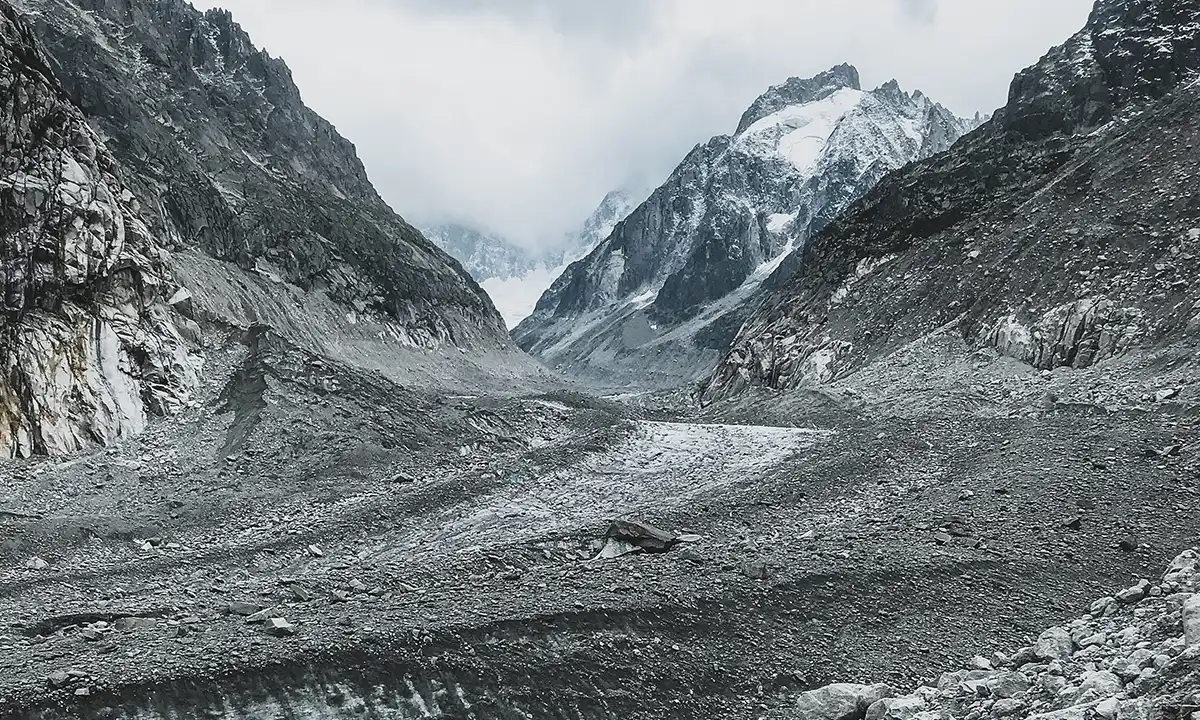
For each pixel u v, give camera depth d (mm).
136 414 40469
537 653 13438
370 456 38000
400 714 12117
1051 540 21172
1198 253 52969
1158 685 10453
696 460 39969
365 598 16406
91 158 46625
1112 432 33781
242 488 33719
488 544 24312
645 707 12898
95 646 13367
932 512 25031
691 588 16281
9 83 42844
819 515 26547
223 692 11781
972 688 12422
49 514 29875
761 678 13945
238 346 48688
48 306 40531
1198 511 23188
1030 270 61781
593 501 31625
